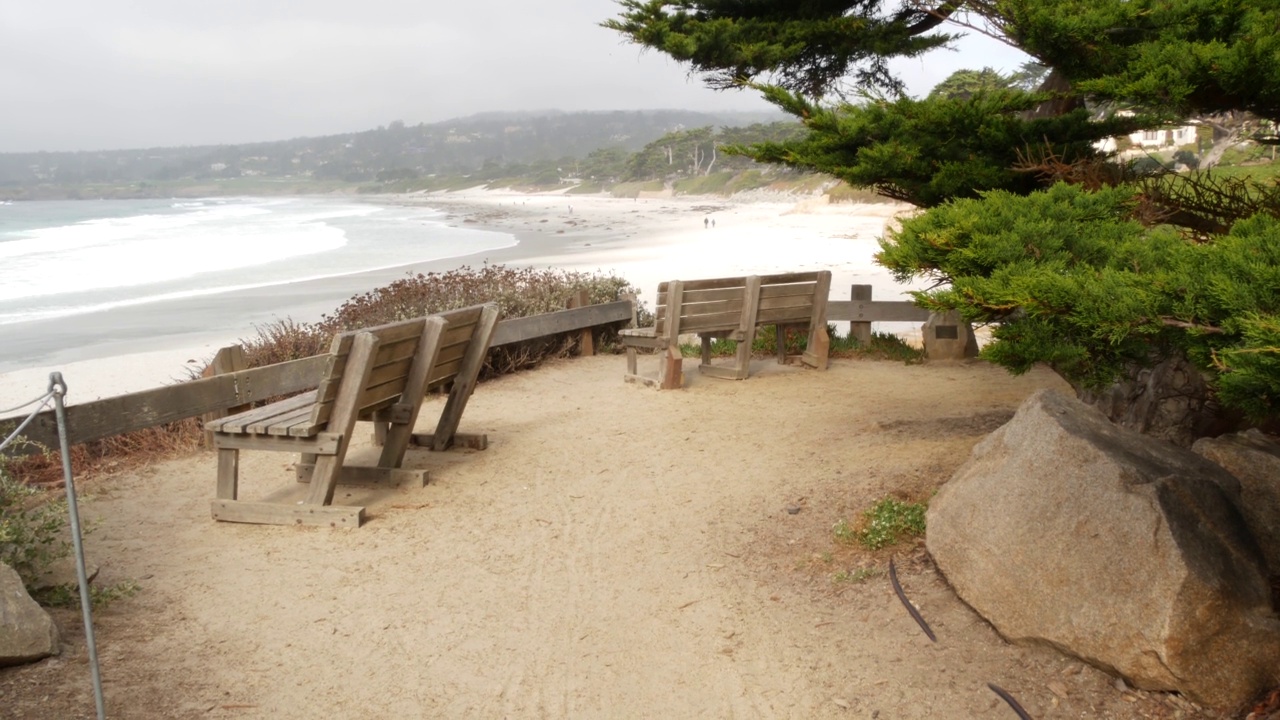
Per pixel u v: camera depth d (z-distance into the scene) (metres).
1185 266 3.37
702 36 9.05
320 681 4.12
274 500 6.47
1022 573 4.12
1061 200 4.70
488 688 4.10
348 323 10.99
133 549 5.56
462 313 7.17
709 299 9.84
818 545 5.39
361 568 5.32
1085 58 5.19
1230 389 2.98
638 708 3.96
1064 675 3.87
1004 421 7.66
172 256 46.44
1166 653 3.54
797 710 3.89
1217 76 4.09
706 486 6.67
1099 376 4.00
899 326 19.30
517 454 7.54
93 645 3.42
